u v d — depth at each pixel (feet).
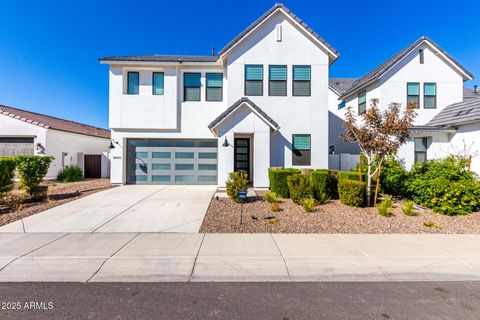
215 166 43.91
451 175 27.53
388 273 13.34
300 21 39.60
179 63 41.78
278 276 13.00
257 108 36.65
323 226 20.61
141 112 42.16
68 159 52.21
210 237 18.03
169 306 10.40
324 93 40.40
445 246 16.57
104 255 14.76
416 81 44.37
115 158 42.57
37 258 14.28
